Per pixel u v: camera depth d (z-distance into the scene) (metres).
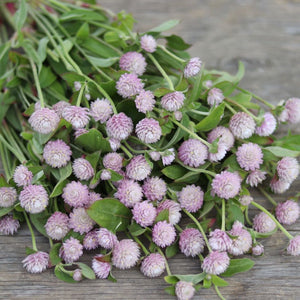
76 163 0.80
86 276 0.79
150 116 0.82
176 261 0.82
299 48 1.01
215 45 1.01
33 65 0.89
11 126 0.91
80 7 0.98
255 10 1.06
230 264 0.79
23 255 0.82
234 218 0.82
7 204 0.81
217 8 1.06
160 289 0.80
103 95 0.84
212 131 0.84
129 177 0.81
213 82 0.91
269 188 0.87
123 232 0.83
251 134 0.84
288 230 0.84
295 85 0.97
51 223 0.80
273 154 0.84
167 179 0.84
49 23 0.93
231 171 0.82
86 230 0.80
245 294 0.80
